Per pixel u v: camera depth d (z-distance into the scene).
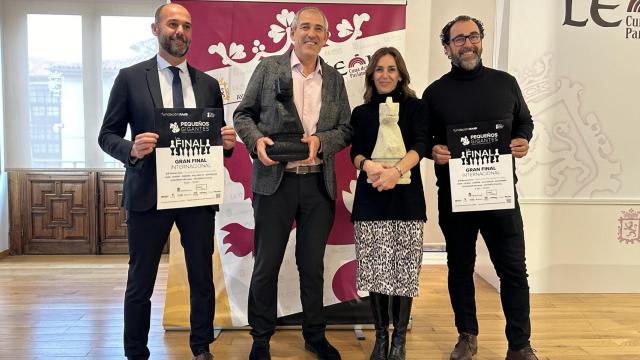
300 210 2.26
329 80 2.24
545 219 3.44
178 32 1.93
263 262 2.21
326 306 2.78
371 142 2.18
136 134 2.00
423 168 4.26
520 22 3.33
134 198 1.98
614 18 3.36
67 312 3.00
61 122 4.54
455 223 2.27
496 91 2.17
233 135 2.11
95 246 4.61
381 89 2.15
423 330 2.78
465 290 2.34
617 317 2.98
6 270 4.01
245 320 2.76
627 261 3.48
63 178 4.55
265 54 2.67
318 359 2.37
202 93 2.09
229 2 2.64
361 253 2.19
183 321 2.71
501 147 2.09
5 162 4.48
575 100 3.39
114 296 3.32
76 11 4.47
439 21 4.19
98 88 4.54
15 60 4.44
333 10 2.66
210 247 2.14
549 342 2.60
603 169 3.43
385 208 2.13
